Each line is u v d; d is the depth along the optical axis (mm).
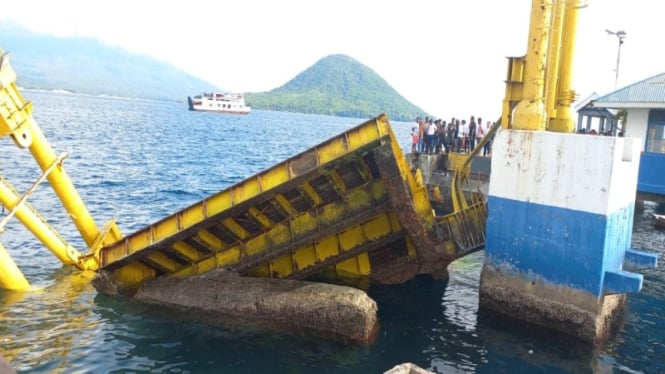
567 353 11555
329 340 11922
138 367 10453
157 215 26234
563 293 12094
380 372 10500
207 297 13547
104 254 14914
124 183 35000
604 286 11742
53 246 15055
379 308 14125
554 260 12195
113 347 11297
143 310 13586
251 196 13562
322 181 14484
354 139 13258
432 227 15219
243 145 79312
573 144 11750
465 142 31141
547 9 12469
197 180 40062
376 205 14438
